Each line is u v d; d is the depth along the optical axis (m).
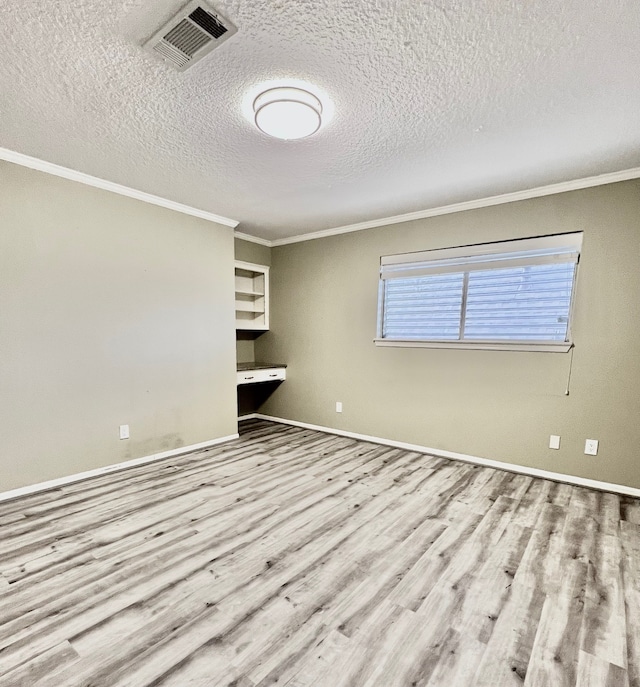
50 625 1.48
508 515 2.39
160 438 3.41
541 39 1.44
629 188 2.63
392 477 3.02
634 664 1.33
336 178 2.80
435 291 3.61
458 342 3.41
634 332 2.66
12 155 2.45
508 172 2.67
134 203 3.14
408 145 2.28
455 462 3.40
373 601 1.63
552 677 1.28
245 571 1.82
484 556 1.96
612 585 1.74
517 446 3.16
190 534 2.15
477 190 3.03
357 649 1.38
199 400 3.72
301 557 1.94
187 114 1.97
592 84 1.71
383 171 2.66
